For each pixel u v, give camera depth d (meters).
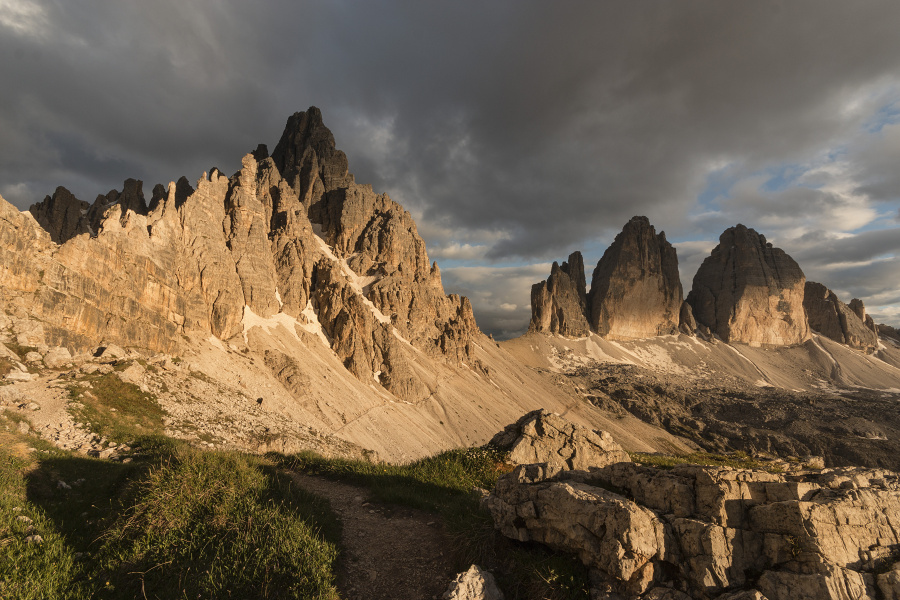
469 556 11.43
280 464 20.73
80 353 45.09
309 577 10.34
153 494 12.94
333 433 71.31
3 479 13.73
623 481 12.25
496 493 12.84
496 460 20.92
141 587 10.16
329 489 17.59
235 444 37.06
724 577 8.98
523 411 129.62
